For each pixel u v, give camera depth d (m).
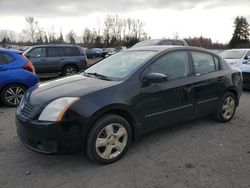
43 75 12.39
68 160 3.96
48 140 3.48
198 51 5.13
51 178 3.48
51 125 3.43
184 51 4.89
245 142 4.65
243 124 5.60
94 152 3.70
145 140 4.69
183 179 3.45
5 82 6.94
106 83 4.00
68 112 3.49
